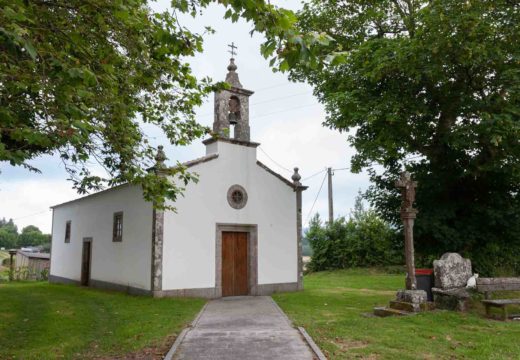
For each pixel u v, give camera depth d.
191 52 6.88
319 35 3.97
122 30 6.70
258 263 15.25
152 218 13.51
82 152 5.92
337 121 13.61
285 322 9.05
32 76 5.39
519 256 14.35
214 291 13.99
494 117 10.48
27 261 31.50
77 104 5.71
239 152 15.47
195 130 8.62
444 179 13.41
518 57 10.84
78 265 19.34
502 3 11.22
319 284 18.92
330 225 28.50
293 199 16.73
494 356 6.24
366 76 12.32
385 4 14.40
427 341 7.14
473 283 10.41
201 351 6.58
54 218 23.44
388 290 16.20
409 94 12.55
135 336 7.73
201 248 13.98
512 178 12.67
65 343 7.42
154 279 13.00
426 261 15.45
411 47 11.27
